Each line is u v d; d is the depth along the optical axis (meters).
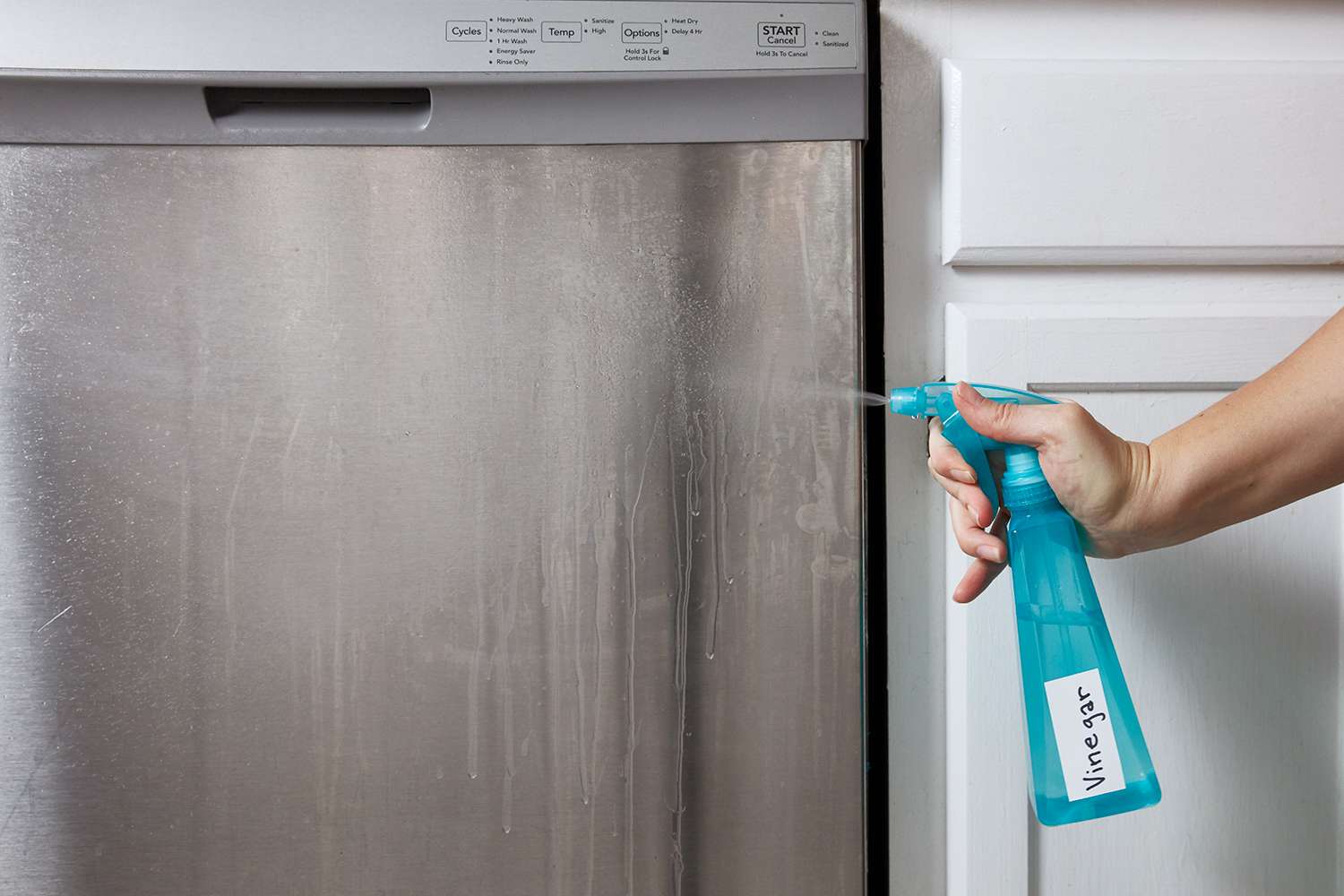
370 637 0.59
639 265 0.59
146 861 0.59
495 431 0.59
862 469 0.60
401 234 0.59
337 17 0.57
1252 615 0.65
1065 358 0.63
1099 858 0.65
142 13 0.56
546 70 0.58
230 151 0.58
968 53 0.63
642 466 0.60
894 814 0.65
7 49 0.55
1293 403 0.49
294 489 0.59
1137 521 0.51
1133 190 0.62
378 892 0.60
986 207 0.62
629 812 0.60
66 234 0.57
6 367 0.57
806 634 0.61
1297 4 0.64
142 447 0.58
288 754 0.59
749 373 0.60
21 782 0.58
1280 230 0.62
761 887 0.61
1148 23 0.64
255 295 0.58
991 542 0.53
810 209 0.60
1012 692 0.63
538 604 0.60
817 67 0.58
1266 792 0.65
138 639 0.58
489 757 0.60
